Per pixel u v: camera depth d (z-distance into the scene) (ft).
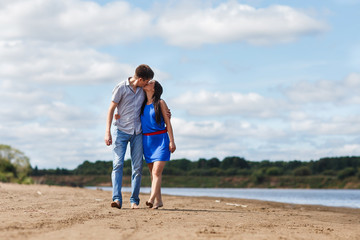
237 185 240.94
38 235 14.58
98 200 35.55
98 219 20.51
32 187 59.82
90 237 14.39
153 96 28.53
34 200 32.71
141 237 14.78
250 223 21.93
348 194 112.88
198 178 265.54
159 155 28.43
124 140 28.53
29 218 19.77
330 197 88.02
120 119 28.37
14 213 21.99
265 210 35.99
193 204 37.52
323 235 18.26
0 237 13.84
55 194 43.37
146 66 28.17
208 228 18.42
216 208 33.68
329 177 206.08
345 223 26.76
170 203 37.17
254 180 233.96
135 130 28.60
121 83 28.12
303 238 16.60
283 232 18.56
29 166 103.71
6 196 35.58
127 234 15.42
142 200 40.29
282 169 229.04
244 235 16.30
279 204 51.34
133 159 28.94
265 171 234.17
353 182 199.93
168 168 276.21
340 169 207.10
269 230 19.13
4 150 99.45
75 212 23.62
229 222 21.83
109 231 16.14
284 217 28.12
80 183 142.00
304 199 77.00
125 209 27.35
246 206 39.68
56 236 14.43
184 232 16.52
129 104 28.27
